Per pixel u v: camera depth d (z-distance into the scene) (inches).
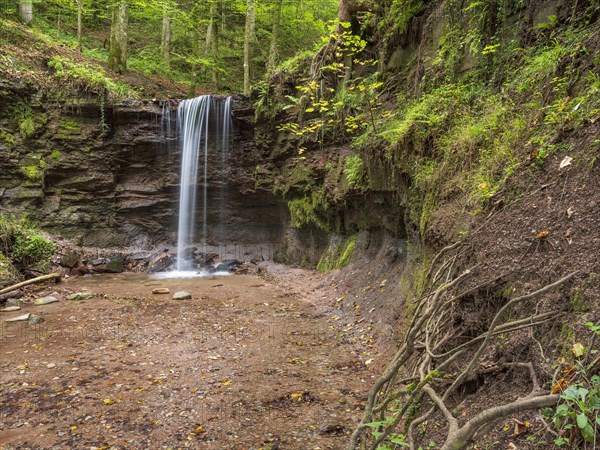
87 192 545.0
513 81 185.0
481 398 102.8
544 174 131.3
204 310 312.5
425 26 284.2
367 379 189.5
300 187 449.7
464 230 151.9
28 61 538.9
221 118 549.0
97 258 514.6
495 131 172.1
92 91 535.5
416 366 120.4
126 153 558.3
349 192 338.3
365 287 297.0
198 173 561.6
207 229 574.9
